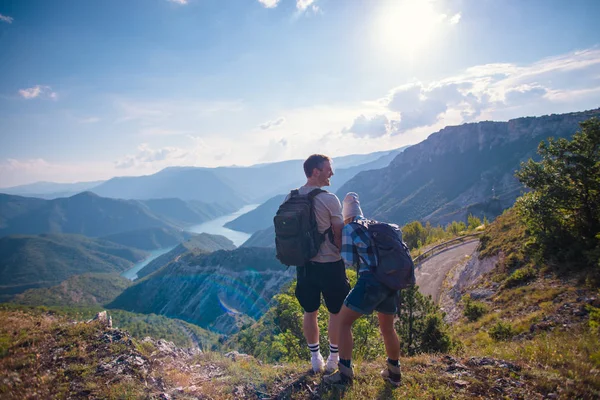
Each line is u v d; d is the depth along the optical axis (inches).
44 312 277.9
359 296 153.3
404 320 521.7
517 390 160.7
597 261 525.7
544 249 677.3
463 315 800.3
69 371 168.1
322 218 162.1
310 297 175.2
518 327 465.7
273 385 169.8
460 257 1550.2
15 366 169.8
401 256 150.9
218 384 169.8
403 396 150.9
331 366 176.9
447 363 196.5
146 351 206.8
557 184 605.6
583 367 188.5
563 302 479.8
